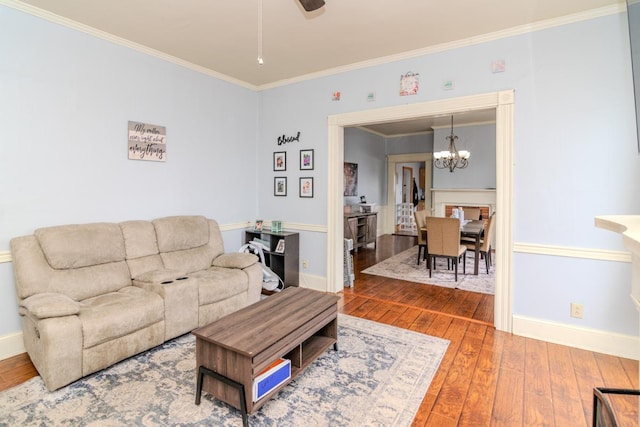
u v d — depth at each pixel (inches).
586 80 103.6
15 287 99.5
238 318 85.8
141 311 96.8
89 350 86.4
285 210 176.1
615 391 46.4
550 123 109.1
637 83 63.8
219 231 154.6
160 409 76.4
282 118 174.1
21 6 99.5
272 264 170.6
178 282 110.8
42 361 81.9
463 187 278.2
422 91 132.5
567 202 107.6
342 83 152.9
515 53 113.8
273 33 118.6
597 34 101.6
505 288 117.9
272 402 79.5
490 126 266.8
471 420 73.9
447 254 185.8
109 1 98.0
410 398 81.4
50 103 107.0
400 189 392.2
